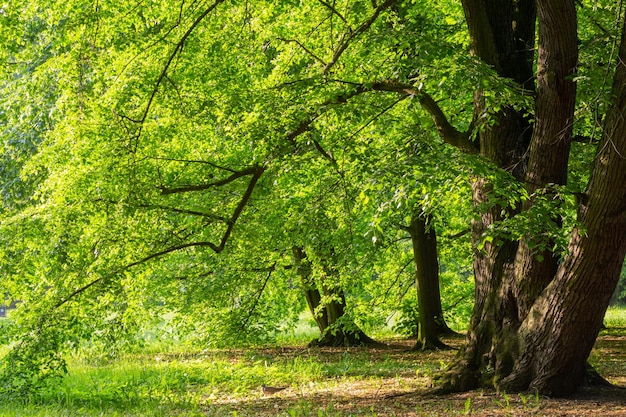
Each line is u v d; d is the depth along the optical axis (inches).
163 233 552.7
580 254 366.6
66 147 542.0
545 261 404.8
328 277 715.4
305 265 734.5
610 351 709.9
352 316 748.6
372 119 520.4
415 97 458.0
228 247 632.4
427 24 599.2
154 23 536.1
